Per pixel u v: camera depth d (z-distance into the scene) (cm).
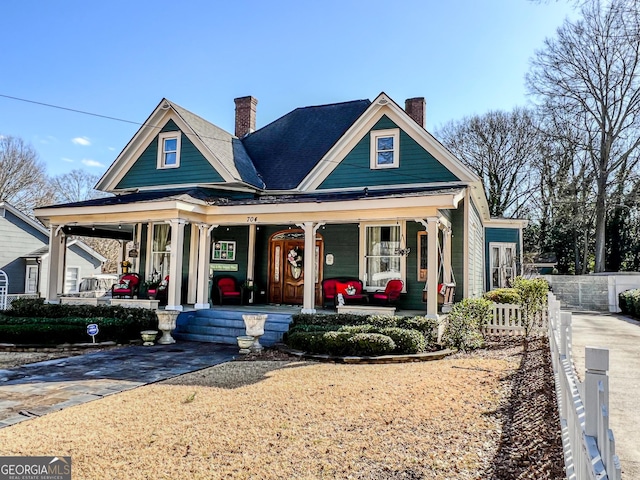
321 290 1490
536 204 3622
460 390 664
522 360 864
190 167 1591
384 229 1438
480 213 1919
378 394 653
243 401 632
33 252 2275
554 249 3538
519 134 3572
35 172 4097
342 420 547
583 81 2759
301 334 1023
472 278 1492
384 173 1426
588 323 1548
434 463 431
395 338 969
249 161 1744
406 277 1383
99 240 3866
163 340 1188
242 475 412
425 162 1385
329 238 1495
